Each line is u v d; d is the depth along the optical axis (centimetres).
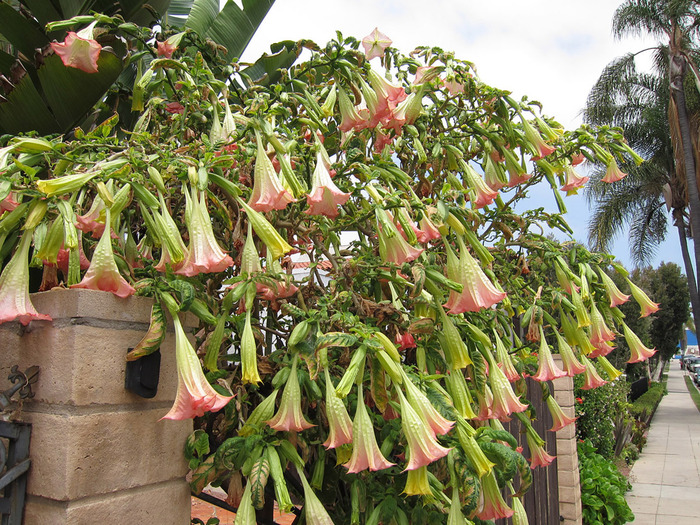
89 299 121
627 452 1077
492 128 259
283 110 169
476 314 210
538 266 285
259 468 136
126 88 274
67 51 171
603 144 262
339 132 241
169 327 138
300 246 225
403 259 178
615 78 1747
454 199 191
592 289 264
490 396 188
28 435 120
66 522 113
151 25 311
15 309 117
